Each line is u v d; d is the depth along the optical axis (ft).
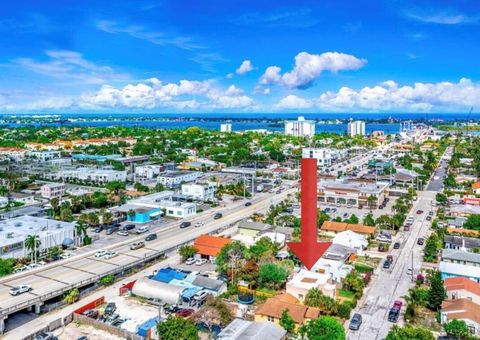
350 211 526.98
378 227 438.81
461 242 376.68
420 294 265.95
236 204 546.67
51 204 490.90
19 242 337.52
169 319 218.79
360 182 622.54
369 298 278.26
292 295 263.29
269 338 209.67
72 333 231.30
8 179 638.94
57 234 358.02
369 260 350.84
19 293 266.16
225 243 354.95
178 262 342.64
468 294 264.31
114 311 257.34
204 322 237.04
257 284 293.84
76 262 327.67
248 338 206.80
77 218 457.27
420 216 495.00
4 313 235.40
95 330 235.20
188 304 267.39
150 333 226.58
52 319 247.91
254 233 404.77
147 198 529.45
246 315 250.37
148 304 268.82
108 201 533.14
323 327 213.87
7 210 482.28
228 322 237.25
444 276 304.71
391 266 337.72
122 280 306.14
